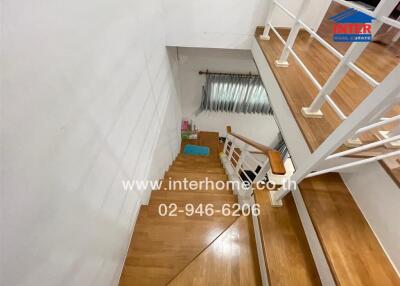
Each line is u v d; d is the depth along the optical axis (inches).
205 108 158.9
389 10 27.6
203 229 61.7
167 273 50.8
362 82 58.4
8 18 16.5
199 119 173.2
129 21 45.1
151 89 68.5
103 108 35.5
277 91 59.9
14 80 17.6
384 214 39.3
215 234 60.7
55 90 22.9
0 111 16.6
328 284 40.3
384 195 39.2
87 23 28.4
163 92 89.4
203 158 146.5
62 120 24.5
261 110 154.6
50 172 23.3
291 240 49.7
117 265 48.4
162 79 86.1
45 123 21.7
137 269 51.3
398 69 20.6
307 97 51.8
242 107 154.6
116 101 40.9
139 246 55.7
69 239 28.5
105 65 35.1
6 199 17.8
